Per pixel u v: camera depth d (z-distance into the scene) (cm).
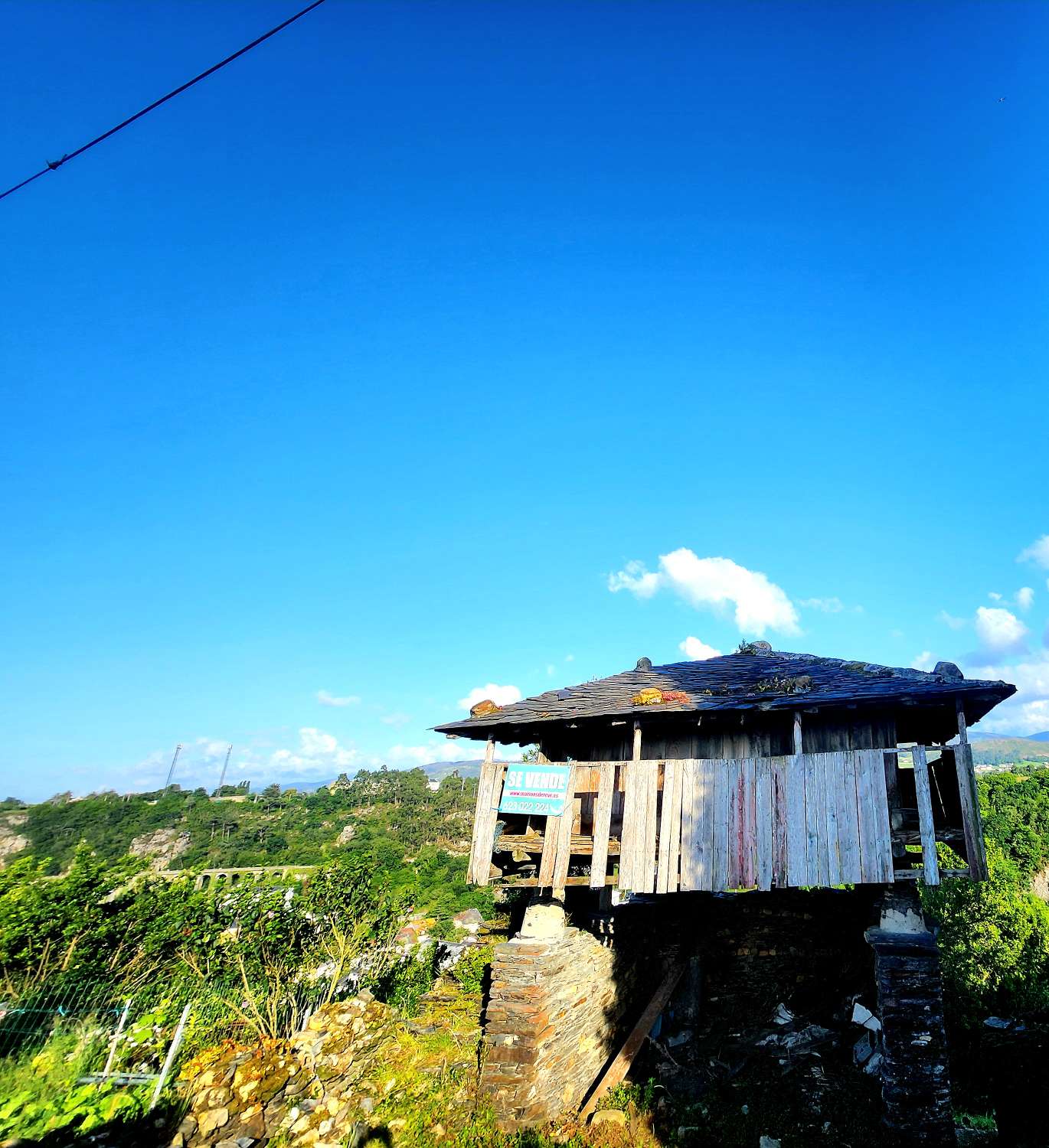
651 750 1150
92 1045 900
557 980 1027
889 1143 852
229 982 1140
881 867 884
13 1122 699
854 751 945
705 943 1360
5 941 1020
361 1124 876
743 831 979
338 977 1245
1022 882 2836
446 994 1269
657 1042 1193
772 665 1300
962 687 898
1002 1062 804
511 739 1336
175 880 1269
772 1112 955
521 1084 930
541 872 1070
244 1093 841
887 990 901
